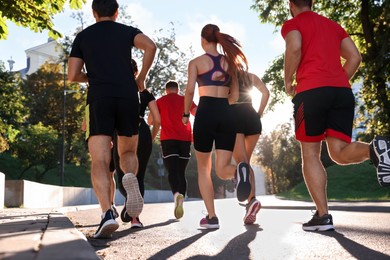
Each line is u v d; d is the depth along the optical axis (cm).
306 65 502
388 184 427
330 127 496
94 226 697
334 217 806
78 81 490
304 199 2409
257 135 664
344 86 498
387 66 1997
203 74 595
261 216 891
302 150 514
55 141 3803
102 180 444
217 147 598
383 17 2025
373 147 432
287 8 2359
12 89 3091
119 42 470
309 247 405
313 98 493
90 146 455
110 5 480
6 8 846
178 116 785
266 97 658
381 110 2066
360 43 2303
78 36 478
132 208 457
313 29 506
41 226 467
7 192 1845
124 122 465
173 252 397
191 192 7169
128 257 366
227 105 596
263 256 366
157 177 6556
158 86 4481
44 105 4831
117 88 457
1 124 2269
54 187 2466
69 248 280
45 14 876
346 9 2294
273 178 8244
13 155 3738
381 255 358
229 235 526
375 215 854
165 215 997
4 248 281
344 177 3306
